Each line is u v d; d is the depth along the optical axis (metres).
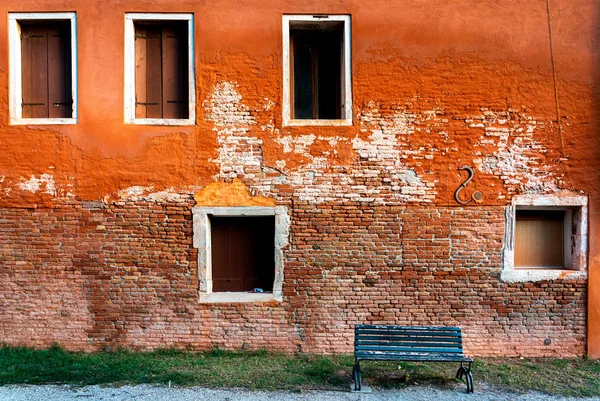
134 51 6.77
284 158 6.62
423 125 6.64
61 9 6.59
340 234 6.64
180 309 6.64
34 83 6.81
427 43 6.64
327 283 6.66
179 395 5.23
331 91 7.06
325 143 6.62
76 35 6.61
